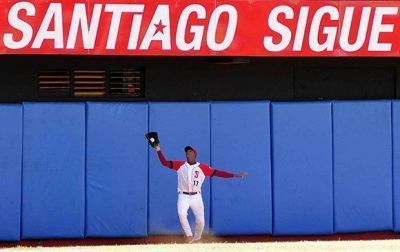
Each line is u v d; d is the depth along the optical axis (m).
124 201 45.78
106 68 47.53
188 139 46.19
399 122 47.62
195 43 44.75
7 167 45.00
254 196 46.56
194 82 47.84
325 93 49.31
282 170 46.72
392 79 49.56
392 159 47.59
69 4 43.84
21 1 43.56
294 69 49.03
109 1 44.12
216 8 44.84
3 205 44.97
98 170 45.62
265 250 40.03
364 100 47.47
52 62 46.94
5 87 46.47
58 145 45.38
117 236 45.75
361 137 47.31
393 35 46.03
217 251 39.69
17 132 45.03
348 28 45.75
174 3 44.59
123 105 45.81
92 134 45.62
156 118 46.03
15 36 43.56
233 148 46.47
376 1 45.88
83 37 44.00
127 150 45.81
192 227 45.94
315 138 46.97
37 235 45.25
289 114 46.75
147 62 47.53
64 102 45.66
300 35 45.41
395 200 47.59
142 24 44.38
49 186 45.28
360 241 44.44
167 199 46.03
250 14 45.09
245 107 46.59
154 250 40.28
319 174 46.97
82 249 41.34
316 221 46.97
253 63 48.25
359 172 47.31
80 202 45.50
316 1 45.53
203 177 43.56
